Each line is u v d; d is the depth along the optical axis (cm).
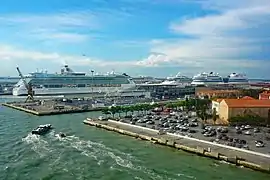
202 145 10119
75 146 10612
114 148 10369
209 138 11056
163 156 9350
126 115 17725
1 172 7919
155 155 9469
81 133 13050
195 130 12650
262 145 9831
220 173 7800
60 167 8331
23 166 8400
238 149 9488
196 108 18550
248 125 13575
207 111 17662
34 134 12575
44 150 10044
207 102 19912
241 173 7800
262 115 14525
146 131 12762
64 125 15150
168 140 10694
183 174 7744
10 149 10131
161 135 11844
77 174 7800
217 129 12675
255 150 9362
